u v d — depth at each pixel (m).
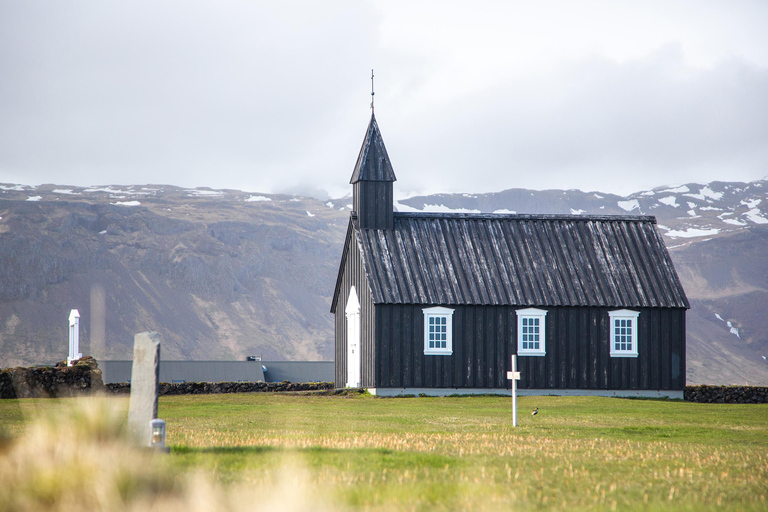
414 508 16.94
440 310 71.38
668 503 18.98
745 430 41.62
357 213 76.81
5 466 17.56
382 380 69.81
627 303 74.56
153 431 23.09
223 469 20.83
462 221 78.69
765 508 18.83
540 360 72.94
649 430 40.25
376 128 78.50
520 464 24.59
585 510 17.83
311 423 40.97
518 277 74.56
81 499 15.91
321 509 16.34
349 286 80.62
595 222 81.12
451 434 35.12
